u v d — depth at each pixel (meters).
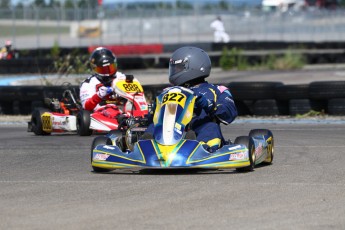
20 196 24.31
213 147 28.83
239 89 56.47
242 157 27.47
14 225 19.88
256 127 49.28
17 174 29.75
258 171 29.02
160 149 27.22
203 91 30.20
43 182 27.28
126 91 42.84
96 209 21.80
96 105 45.69
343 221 20.00
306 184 25.83
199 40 167.38
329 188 25.02
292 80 84.12
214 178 27.05
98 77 46.09
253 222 19.91
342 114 54.75
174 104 28.53
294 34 175.38
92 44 160.38
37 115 47.41
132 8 179.50
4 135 47.41
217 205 22.16
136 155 27.55
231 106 30.28
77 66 82.88
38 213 21.39
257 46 127.62
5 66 101.12
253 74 95.31
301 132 45.56
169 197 23.48
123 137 31.23
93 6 174.88
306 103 55.50
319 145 38.66
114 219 20.41
